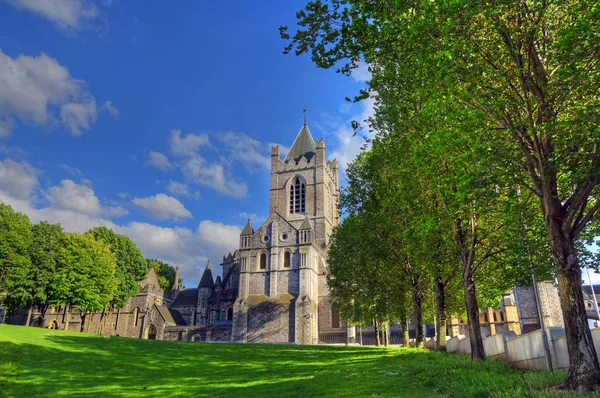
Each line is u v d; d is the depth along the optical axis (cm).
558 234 1319
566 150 1291
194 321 9431
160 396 2038
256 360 3534
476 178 1410
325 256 8494
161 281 12325
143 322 8406
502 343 2052
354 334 7194
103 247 6956
